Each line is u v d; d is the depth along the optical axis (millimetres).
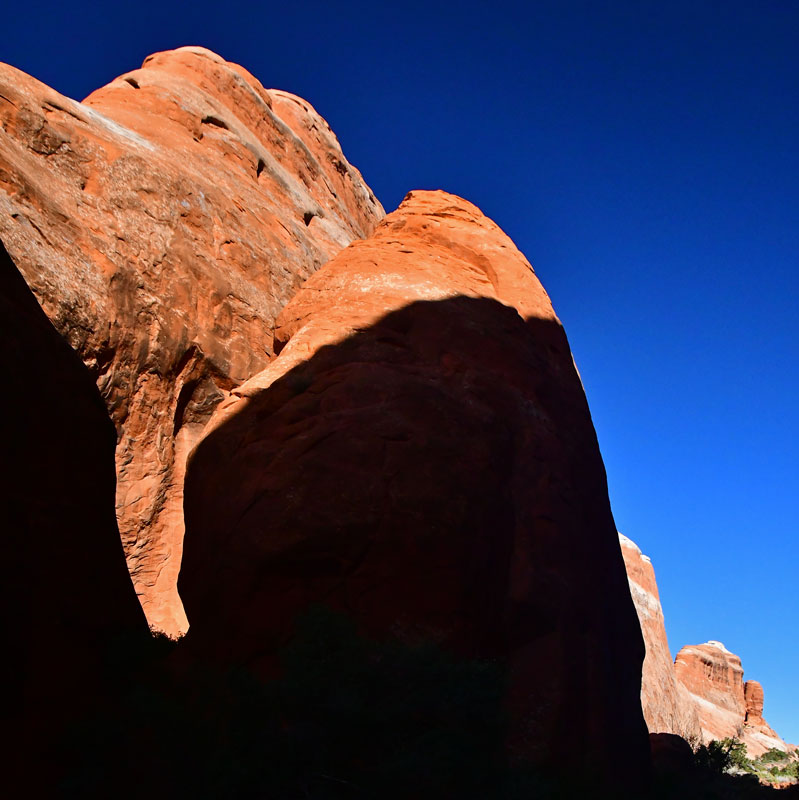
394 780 11352
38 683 11211
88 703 11812
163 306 20547
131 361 19234
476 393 18453
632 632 20016
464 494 16172
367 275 21266
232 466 16422
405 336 19484
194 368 20891
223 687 11953
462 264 23047
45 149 20641
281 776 11180
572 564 17297
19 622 11125
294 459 15938
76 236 19234
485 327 20141
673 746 26422
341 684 11922
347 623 12688
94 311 18453
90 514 13266
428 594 15039
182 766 10742
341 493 15492
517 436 18359
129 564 17844
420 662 12617
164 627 17406
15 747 10555
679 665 80500
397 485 15773
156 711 11117
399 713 11953
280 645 14336
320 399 17172
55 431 12789
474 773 12070
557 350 22156
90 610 12617
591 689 16250
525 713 15070
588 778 14891
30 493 11961
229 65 37750
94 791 10508
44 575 11836
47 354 13211
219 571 15109
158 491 18906
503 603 16125
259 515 15305
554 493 17922
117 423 18656
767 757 53375
